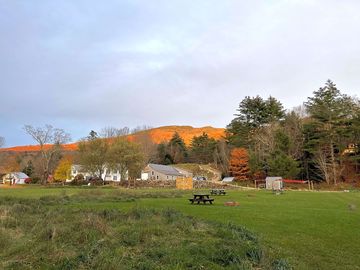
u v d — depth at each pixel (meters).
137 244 9.55
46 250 8.95
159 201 25.05
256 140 81.94
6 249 9.27
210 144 111.38
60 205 20.08
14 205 16.80
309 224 14.99
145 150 95.12
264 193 42.41
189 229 11.43
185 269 7.78
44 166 82.56
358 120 67.44
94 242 9.26
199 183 68.75
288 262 8.77
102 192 32.41
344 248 10.95
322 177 70.12
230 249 8.99
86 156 69.12
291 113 86.94
